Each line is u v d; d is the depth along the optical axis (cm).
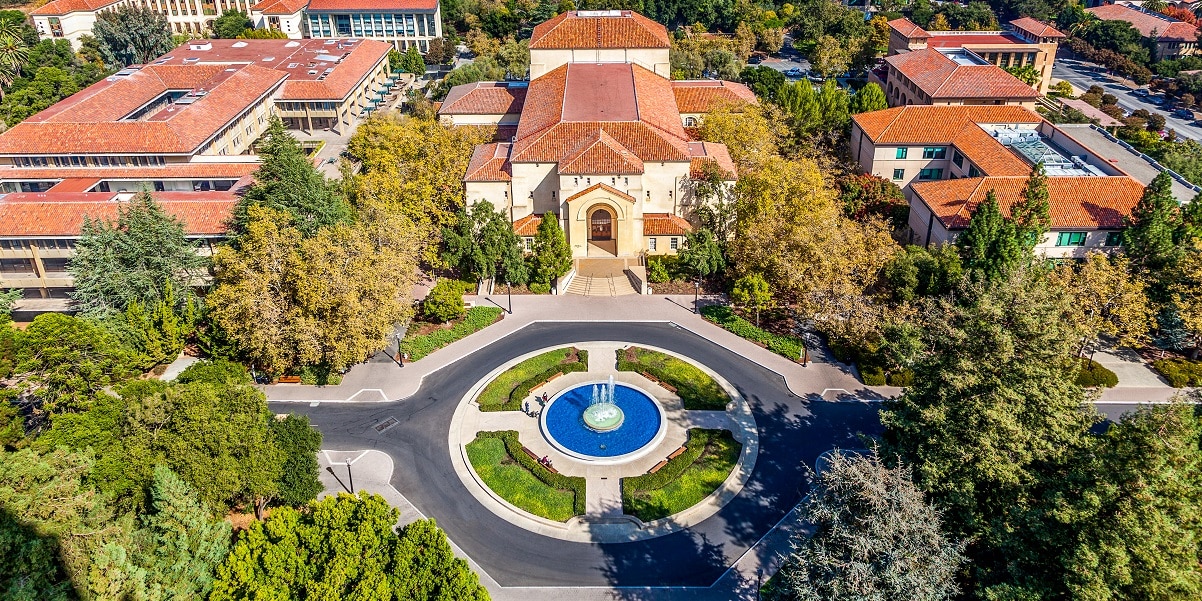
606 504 6347
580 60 12581
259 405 5878
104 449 5462
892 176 11794
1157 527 4141
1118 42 19225
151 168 11400
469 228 9275
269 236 7600
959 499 4934
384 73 17462
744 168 10938
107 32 17488
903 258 8356
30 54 16375
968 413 5047
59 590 4166
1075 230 9056
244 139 13350
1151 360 8050
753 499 6397
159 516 4841
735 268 9381
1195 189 10175
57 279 9606
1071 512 4409
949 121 11731
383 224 8269
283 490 5731
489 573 5762
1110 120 14262
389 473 6681
